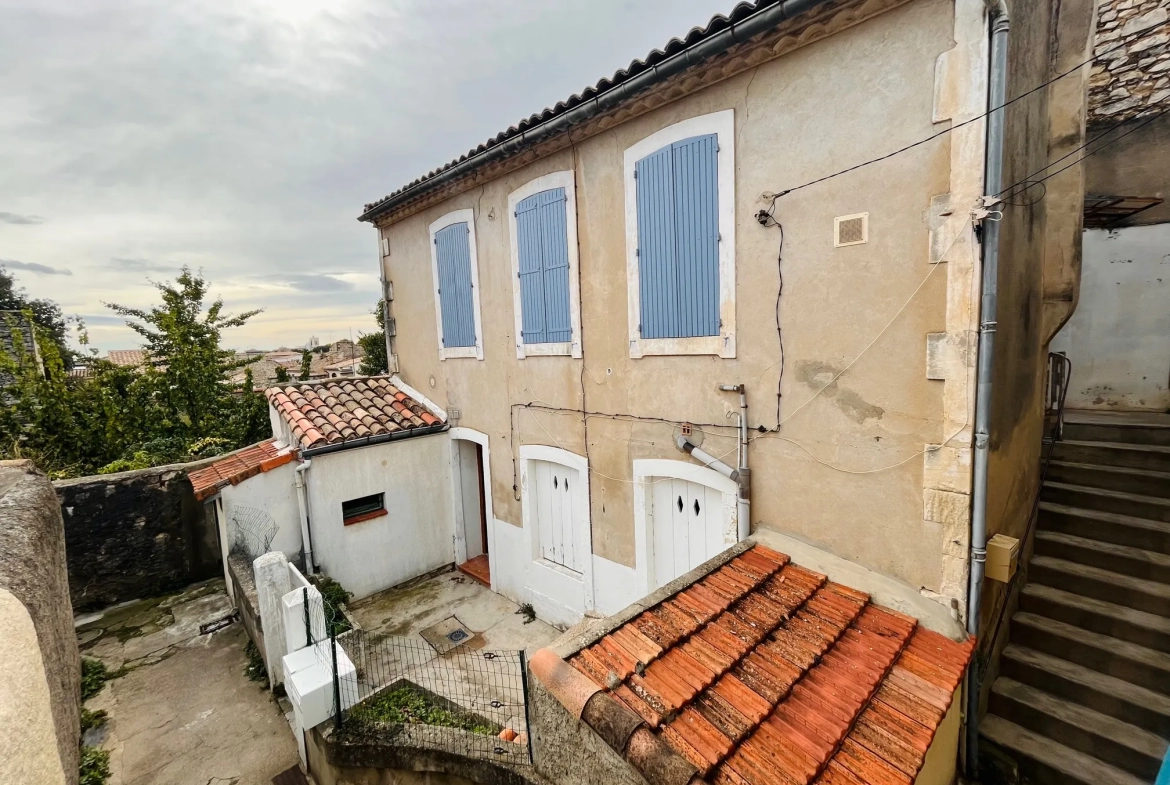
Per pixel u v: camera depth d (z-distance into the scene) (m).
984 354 3.20
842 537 3.99
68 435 9.12
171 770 4.65
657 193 4.91
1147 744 3.39
